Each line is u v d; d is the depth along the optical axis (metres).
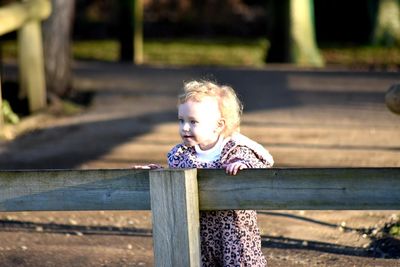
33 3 16.84
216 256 6.68
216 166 6.66
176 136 15.45
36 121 16.62
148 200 6.23
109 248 9.45
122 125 16.39
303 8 26.33
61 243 9.66
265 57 26.56
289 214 10.69
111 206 6.30
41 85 17.53
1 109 15.41
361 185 5.93
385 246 9.31
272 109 17.59
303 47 26.23
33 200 6.37
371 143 14.58
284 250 9.27
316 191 6.00
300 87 20.08
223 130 6.72
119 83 20.75
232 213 6.59
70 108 17.81
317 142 14.72
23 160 13.84
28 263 8.95
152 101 18.64
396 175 5.88
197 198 6.16
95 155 14.11
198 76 21.86
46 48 18.86
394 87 9.07
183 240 6.07
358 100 18.44
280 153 13.99
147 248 9.45
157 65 24.89
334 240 9.60
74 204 6.34
